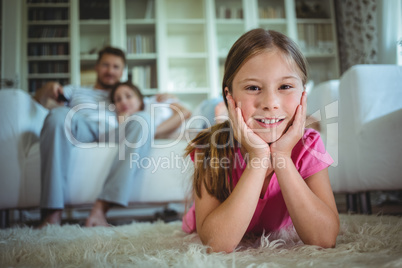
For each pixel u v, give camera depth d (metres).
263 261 0.54
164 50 3.64
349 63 3.25
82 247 0.70
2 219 1.50
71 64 3.53
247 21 3.71
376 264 0.48
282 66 0.68
